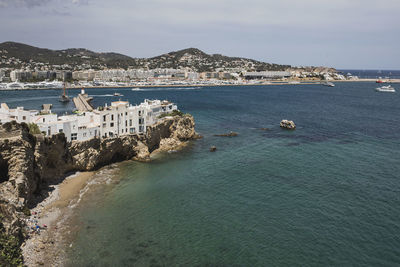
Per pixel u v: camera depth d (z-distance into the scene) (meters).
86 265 40.69
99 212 54.72
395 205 57.16
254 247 45.31
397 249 44.44
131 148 85.12
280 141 107.88
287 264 41.72
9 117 81.00
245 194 63.19
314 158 86.56
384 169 76.31
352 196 61.12
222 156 90.19
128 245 45.28
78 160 72.62
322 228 49.94
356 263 41.78
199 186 67.56
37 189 60.56
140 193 63.41
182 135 107.06
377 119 154.00
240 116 166.00
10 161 54.69
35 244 44.22
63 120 81.94
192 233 48.75
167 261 41.97
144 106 104.19
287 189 65.19
